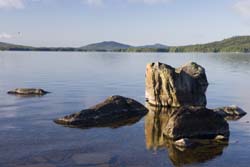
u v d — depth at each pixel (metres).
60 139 29.94
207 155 26.50
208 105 46.94
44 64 138.62
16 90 55.12
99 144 28.83
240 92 60.06
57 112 40.41
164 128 32.09
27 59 183.50
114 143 29.20
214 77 87.06
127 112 39.47
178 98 44.41
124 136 31.31
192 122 31.03
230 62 158.50
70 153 26.53
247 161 25.31
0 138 29.83
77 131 32.53
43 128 33.25
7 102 46.56
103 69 113.44
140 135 31.67
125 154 26.56
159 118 38.38
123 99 40.22
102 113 37.22
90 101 48.34
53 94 54.44
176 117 31.11
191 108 31.66
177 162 25.05
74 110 41.72
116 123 35.84
